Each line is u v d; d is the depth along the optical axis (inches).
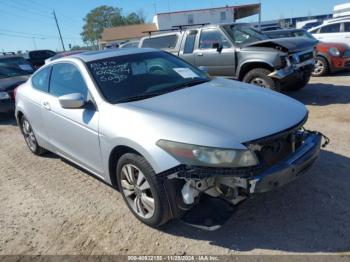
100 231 128.3
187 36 325.7
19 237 130.3
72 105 136.2
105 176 141.6
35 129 195.9
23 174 190.1
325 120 230.1
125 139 119.0
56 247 122.2
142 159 116.8
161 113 120.6
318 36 498.0
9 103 316.8
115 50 173.0
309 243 110.2
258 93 140.8
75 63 157.6
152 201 119.2
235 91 142.0
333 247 107.4
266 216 125.4
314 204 129.5
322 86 347.3
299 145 122.5
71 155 163.6
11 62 380.2
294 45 270.8
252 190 102.7
